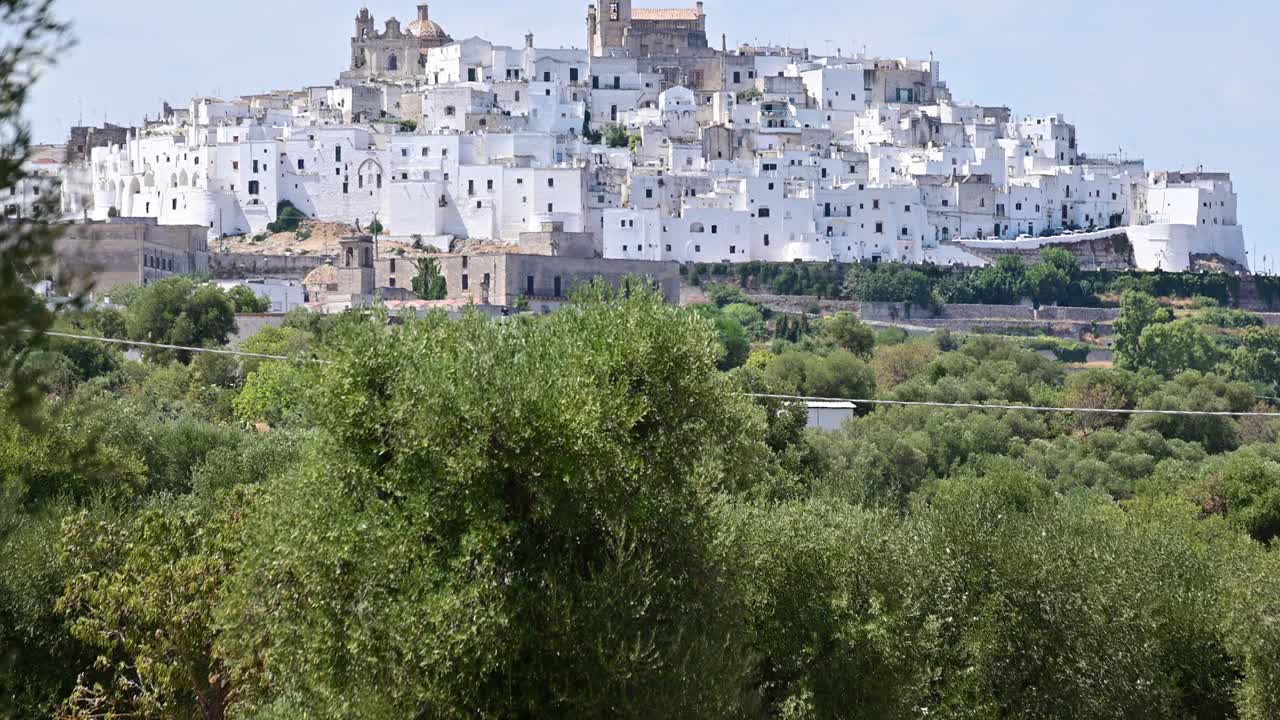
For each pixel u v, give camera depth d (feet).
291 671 168.76
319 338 183.11
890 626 195.93
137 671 194.29
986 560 221.46
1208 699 229.04
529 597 164.14
